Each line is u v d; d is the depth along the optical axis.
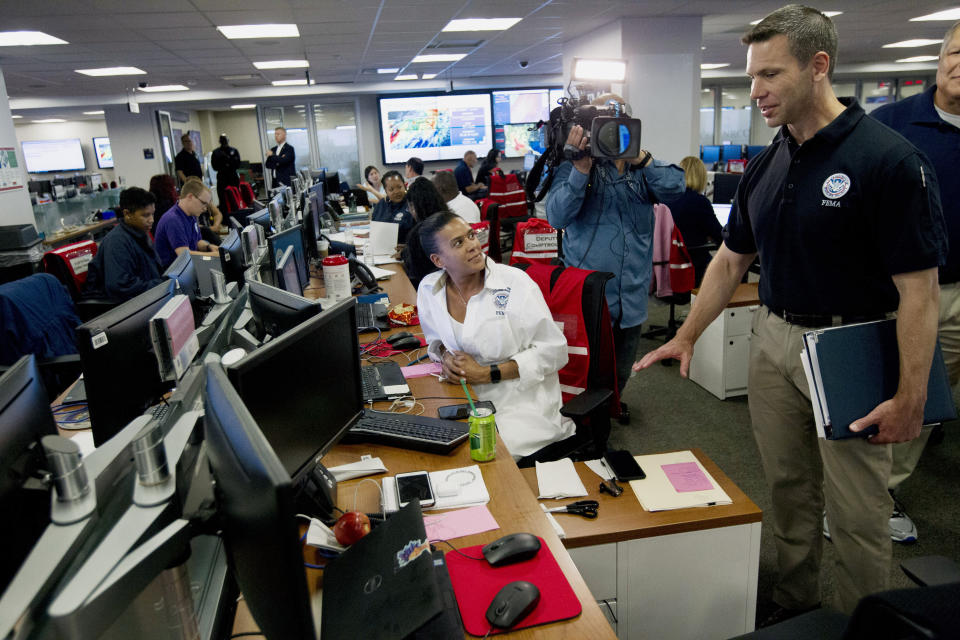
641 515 1.46
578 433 1.98
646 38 6.88
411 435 1.56
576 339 1.99
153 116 11.84
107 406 1.39
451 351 1.98
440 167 12.34
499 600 1.00
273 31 6.46
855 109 1.33
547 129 2.59
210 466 0.94
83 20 5.38
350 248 4.35
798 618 1.16
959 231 2.07
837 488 1.45
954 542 2.12
